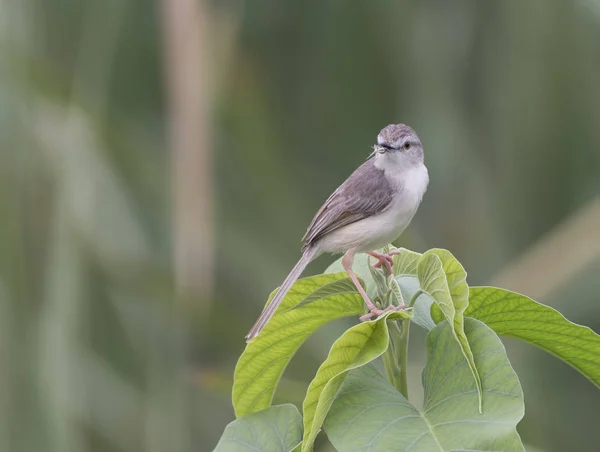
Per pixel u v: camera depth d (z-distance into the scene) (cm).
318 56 1432
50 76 1188
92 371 1268
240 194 1291
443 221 1472
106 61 1236
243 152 1303
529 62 1414
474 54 1454
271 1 1398
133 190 1258
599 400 1430
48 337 1127
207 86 1023
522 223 1418
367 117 1446
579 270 1185
